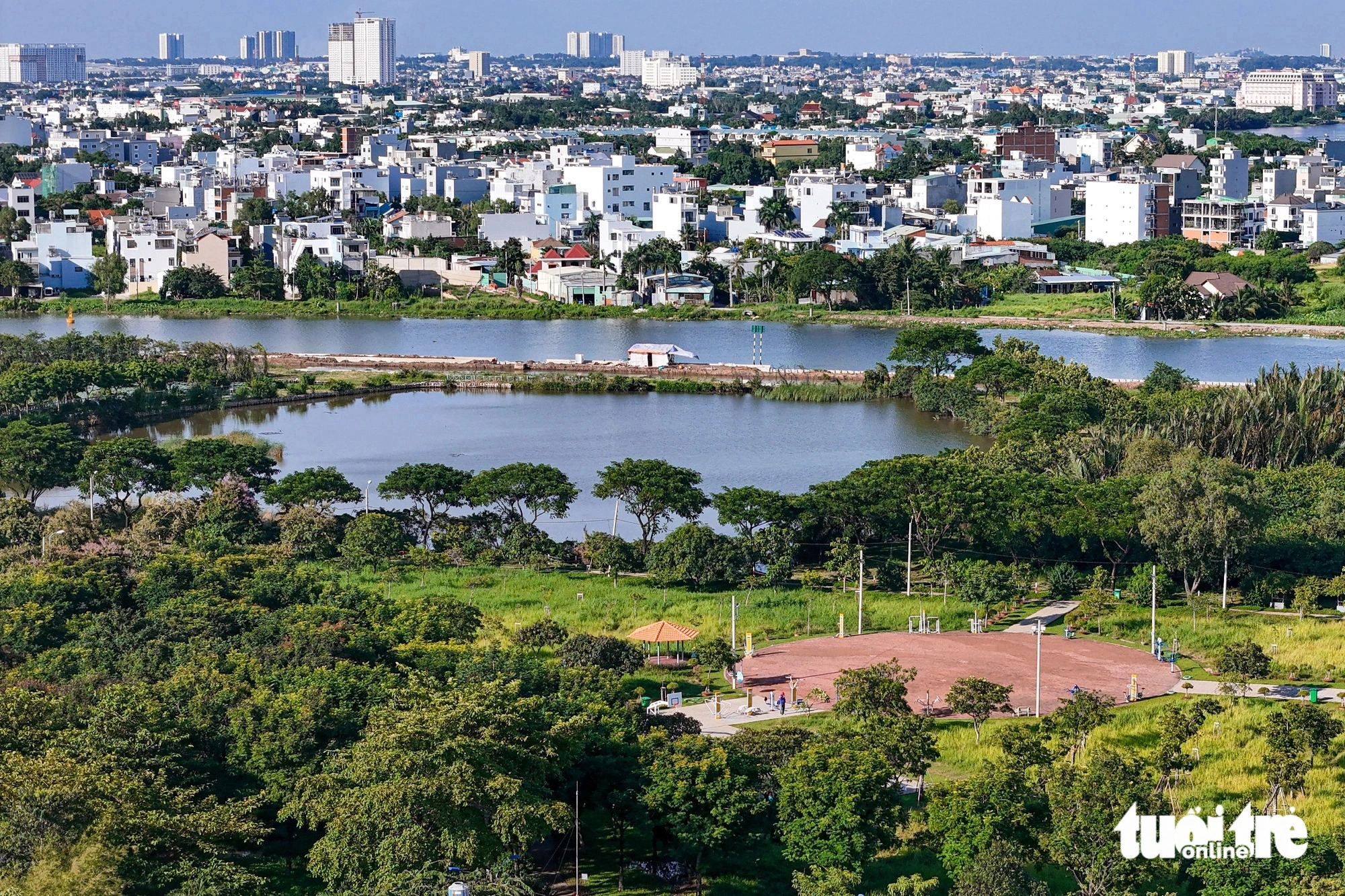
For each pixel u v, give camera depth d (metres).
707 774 165.25
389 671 199.38
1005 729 184.25
